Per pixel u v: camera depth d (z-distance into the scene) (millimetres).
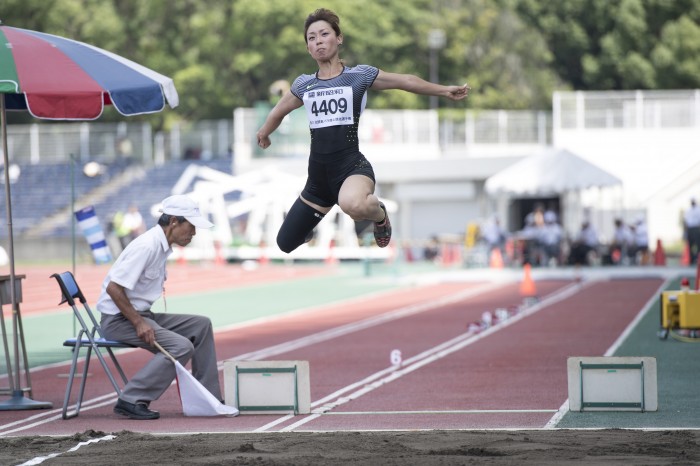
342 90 25578
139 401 33094
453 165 147750
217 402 33125
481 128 158875
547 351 50094
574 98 145625
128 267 33062
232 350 53281
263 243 140375
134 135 172750
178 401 37250
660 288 90500
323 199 26422
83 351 55000
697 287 56375
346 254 137000
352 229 141875
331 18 25938
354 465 23328
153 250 33438
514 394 36969
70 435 29734
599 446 25609
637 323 62656
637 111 144500
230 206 132875
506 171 115562
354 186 24844
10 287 37188
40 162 172375
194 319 34594
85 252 153250
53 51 34844
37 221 161000
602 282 99625
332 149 25688
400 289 97625
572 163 113062
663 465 22859
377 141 157875
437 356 49188
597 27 199875
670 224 143875
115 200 163000
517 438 27188
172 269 133875
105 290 33844
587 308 73500
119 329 33781
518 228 159375
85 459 24969
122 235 131250
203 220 33875
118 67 35281
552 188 112125
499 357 48250
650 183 144000
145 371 33250
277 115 26562
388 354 50312
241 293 95312
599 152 144750
